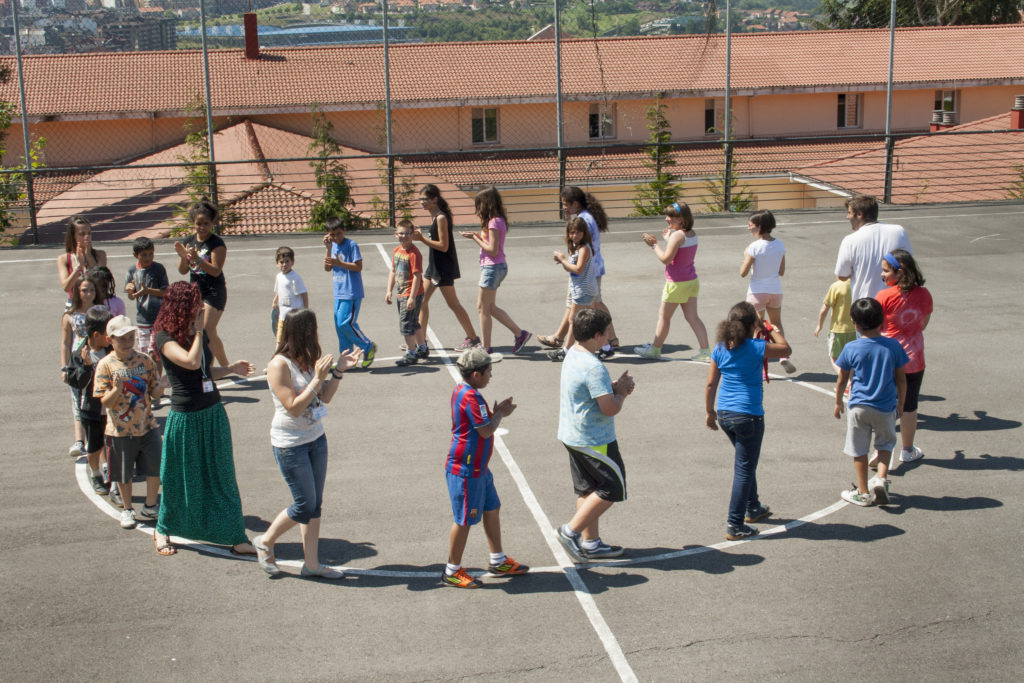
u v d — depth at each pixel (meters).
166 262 18.09
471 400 6.34
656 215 23.22
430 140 35.03
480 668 5.71
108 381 7.36
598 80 35.50
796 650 5.85
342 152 32.84
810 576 6.69
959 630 6.04
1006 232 19.20
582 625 6.14
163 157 31.41
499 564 6.72
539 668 5.71
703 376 11.10
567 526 6.87
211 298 10.61
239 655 5.86
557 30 21.94
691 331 13.05
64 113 31.83
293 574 6.83
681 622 6.16
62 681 5.62
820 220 21.20
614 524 7.52
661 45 37.97
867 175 31.08
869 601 6.37
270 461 8.84
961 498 7.84
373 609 6.36
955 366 11.30
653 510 7.74
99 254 9.98
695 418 9.77
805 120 37.72
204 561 7.04
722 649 5.87
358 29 32.44
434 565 6.94
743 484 7.10
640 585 6.62
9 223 23.83
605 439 6.68
